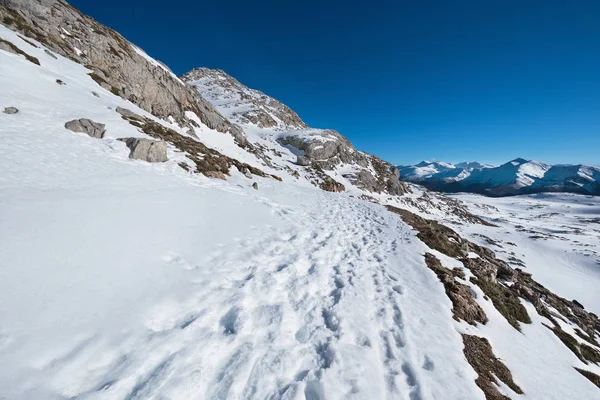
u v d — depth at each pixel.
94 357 3.77
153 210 9.41
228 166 22.97
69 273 5.10
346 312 6.51
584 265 48.53
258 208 14.37
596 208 183.88
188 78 139.00
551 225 112.00
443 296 8.31
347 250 11.45
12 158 9.40
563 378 6.62
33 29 26.94
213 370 4.20
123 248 6.56
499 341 7.27
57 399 3.16
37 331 3.82
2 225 5.70
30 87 16.95
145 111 29.94
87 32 32.91
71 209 7.40
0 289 4.24
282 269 8.25
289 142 74.19
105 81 28.31
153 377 3.76
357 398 4.18
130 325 4.50
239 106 102.25
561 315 12.84
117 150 14.85
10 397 2.98
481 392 4.81
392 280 9.01
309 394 4.20
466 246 16.64
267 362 4.55
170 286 5.88
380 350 5.51
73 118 15.81
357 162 82.88
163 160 16.47
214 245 8.60
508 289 12.37
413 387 4.63
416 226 18.98
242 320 5.38
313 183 49.09
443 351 5.73
